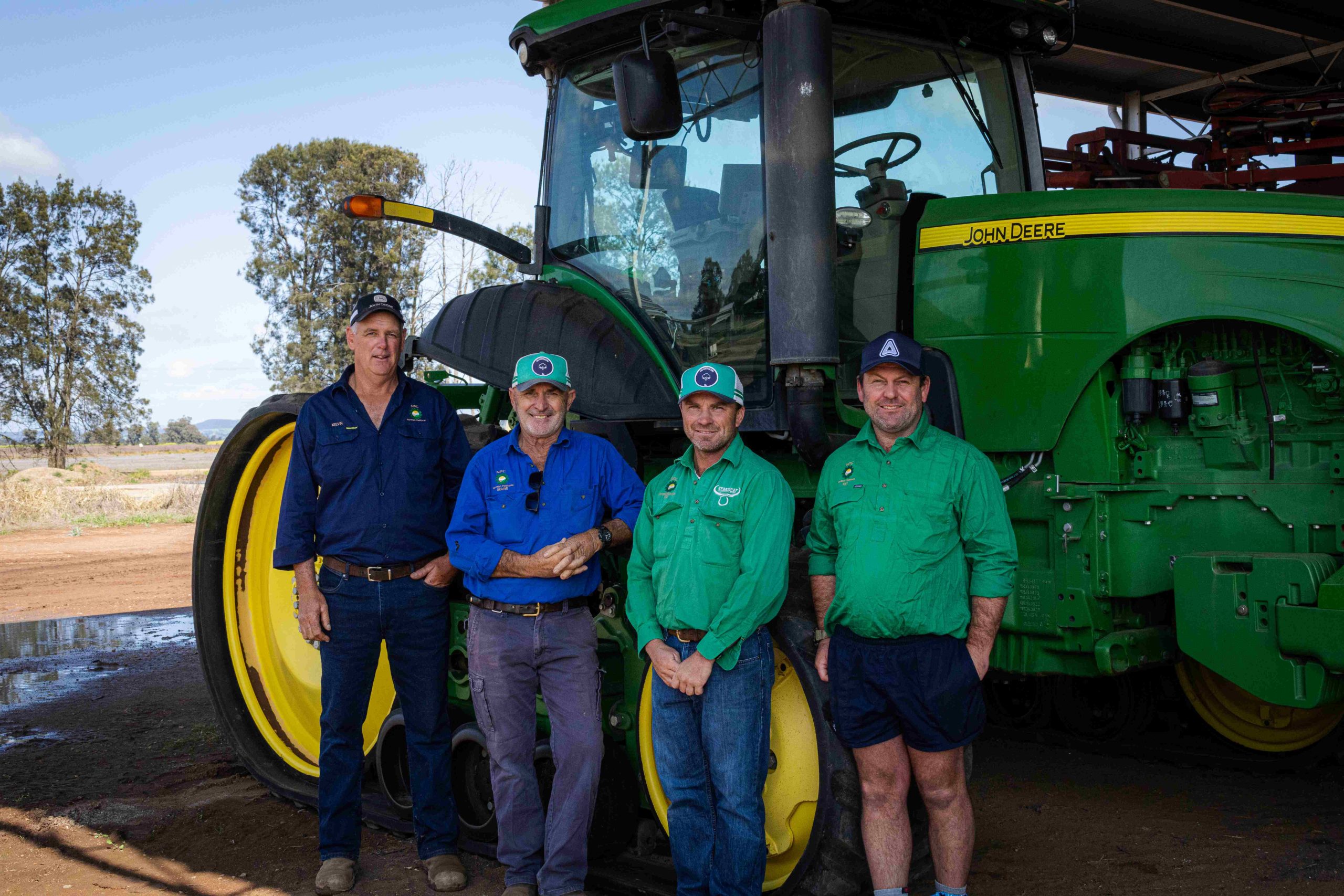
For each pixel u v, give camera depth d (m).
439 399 3.74
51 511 20.94
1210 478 3.36
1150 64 7.45
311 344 33.94
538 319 3.89
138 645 8.30
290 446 4.83
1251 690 3.04
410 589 3.55
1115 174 5.34
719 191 3.60
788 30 3.10
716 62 3.58
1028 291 3.48
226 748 5.27
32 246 36.34
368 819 4.13
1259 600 3.02
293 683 4.91
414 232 33.84
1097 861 3.44
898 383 2.78
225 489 4.86
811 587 3.06
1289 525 3.22
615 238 3.95
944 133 3.92
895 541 2.75
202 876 3.64
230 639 4.85
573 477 3.34
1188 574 3.15
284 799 4.45
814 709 2.99
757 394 3.49
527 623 3.25
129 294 38.00
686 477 2.99
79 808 4.39
